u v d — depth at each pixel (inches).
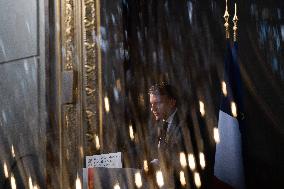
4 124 198.4
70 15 182.1
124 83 180.7
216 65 176.1
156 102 150.3
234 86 151.8
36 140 186.7
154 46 185.9
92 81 176.7
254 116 167.2
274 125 163.8
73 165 175.0
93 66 177.3
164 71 184.2
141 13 187.5
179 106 178.9
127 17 185.6
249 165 164.9
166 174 142.6
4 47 201.3
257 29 169.3
